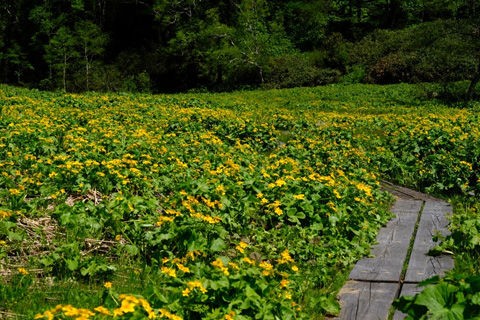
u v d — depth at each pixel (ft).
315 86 150.51
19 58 183.73
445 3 175.32
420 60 141.59
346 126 62.08
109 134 42.88
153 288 16.38
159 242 21.36
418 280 20.30
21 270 18.31
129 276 19.86
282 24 187.42
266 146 50.01
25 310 16.69
